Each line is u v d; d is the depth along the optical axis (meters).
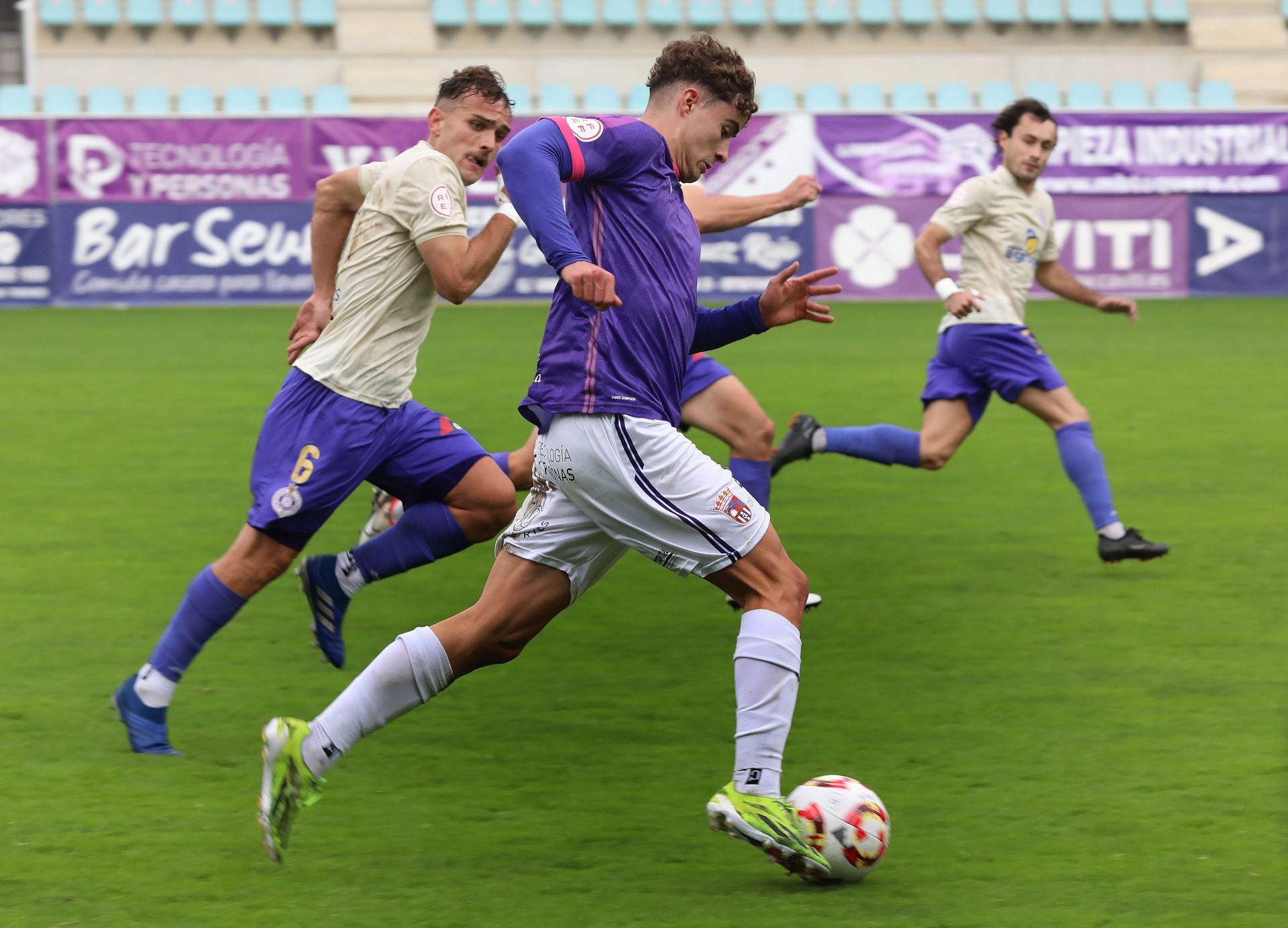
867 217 52.69
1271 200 53.38
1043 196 18.97
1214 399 32.50
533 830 10.34
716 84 9.91
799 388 34.00
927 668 14.41
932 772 11.45
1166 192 52.97
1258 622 15.97
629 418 9.46
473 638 9.82
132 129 49.78
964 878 9.39
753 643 9.52
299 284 51.12
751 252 52.12
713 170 52.03
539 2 68.44
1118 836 10.06
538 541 9.85
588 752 12.08
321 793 10.45
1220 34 70.44
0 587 17.44
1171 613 16.41
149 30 66.44
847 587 17.83
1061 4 70.69
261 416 30.03
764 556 9.70
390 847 10.01
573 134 9.33
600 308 8.95
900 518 21.89
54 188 49.66
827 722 12.73
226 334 43.25
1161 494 23.11
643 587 18.23
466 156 12.35
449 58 67.75
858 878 9.30
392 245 12.23
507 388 33.34
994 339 18.58
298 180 50.75
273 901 9.05
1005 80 69.38
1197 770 11.40
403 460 13.01
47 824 10.35
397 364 12.48
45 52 65.50
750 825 8.99
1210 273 53.53
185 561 18.73
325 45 67.75
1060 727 12.52
